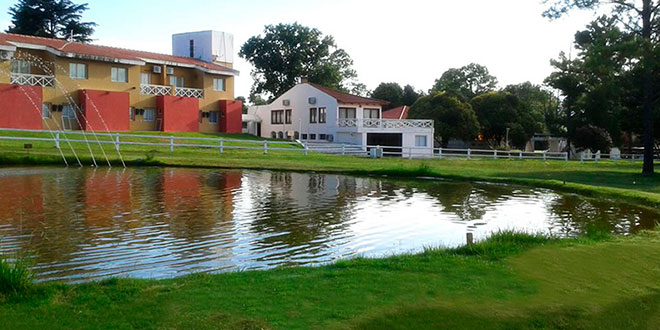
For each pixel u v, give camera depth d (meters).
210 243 11.99
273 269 9.07
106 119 45.34
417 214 16.53
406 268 8.80
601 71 33.03
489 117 68.25
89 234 12.55
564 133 66.06
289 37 76.56
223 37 60.16
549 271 8.70
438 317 6.75
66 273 9.52
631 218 16.45
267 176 27.53
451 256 9.68
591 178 30.05
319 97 58.88
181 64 52.38
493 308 7.09
